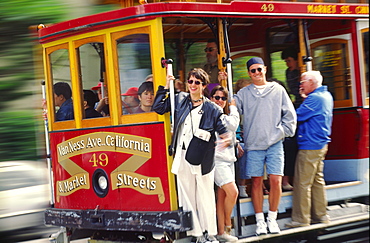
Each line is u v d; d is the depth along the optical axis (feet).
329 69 24.17
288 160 22.57
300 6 20.49
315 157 20.79
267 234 19.71
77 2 27.43
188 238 18.57
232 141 18.45
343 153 23.86
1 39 28.48
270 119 19.51
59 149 21.06
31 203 26.25
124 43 18.83
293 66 23.81
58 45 20.72
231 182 18.56
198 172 17.89
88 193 20.16
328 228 21.52
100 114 19.80
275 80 22.85
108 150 19.44
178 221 17.81
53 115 21.26
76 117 20.34
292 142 22.50
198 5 18.17
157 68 18.10
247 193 21.62
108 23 18.89
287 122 19.70
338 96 23.98
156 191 18.38
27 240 25.53
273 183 19.71
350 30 23.35
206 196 18.04
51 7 27.73
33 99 29.04
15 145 28.94
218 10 18.49
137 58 18.63
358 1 24.30
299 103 23.75
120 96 19.07
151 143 18.40
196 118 17.89
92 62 19.79
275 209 19.83
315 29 24.35
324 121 20.85
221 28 18.84
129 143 18.89
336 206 22.80
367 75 23.58
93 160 19.90
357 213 22.77
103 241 21.16
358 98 23.43
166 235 18.34
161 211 18.26
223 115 18.04
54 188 21.54
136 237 20.39
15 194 26.21
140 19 18.19
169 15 17.94
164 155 18.19
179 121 17.79
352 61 23.43
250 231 19.88
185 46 22.97
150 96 18.47
